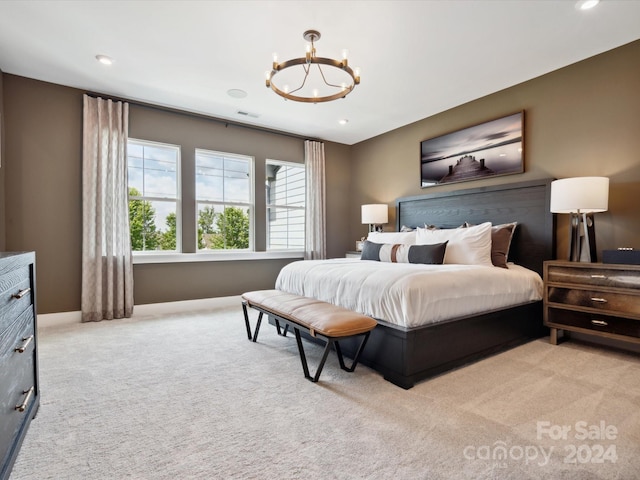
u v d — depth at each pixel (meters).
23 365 1.47
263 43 2.69
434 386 1.99
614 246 2.79
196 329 3.28
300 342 2.17
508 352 2.59
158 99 3.83
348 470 1.26
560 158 3.12
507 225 3.23
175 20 2.40
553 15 2.34
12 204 3.24
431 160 4.34
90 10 2.29
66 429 1.55
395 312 2.09
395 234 3.99
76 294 3.54
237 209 4.70
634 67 2.68
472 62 2.99
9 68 3.12
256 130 4.76
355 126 4.79
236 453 1.37
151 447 1.41
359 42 2.67
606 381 2.05
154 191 4.09
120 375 2.17
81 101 3.56
